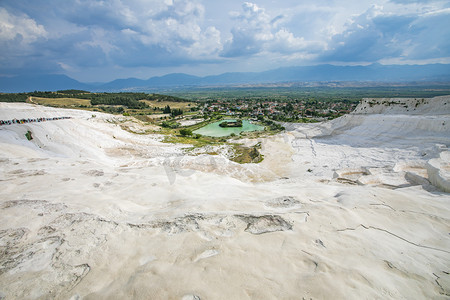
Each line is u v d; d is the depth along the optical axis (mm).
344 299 4309
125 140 45656
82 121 45219
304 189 12211
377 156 31500
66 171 13609
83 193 9891
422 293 4688
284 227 6984
